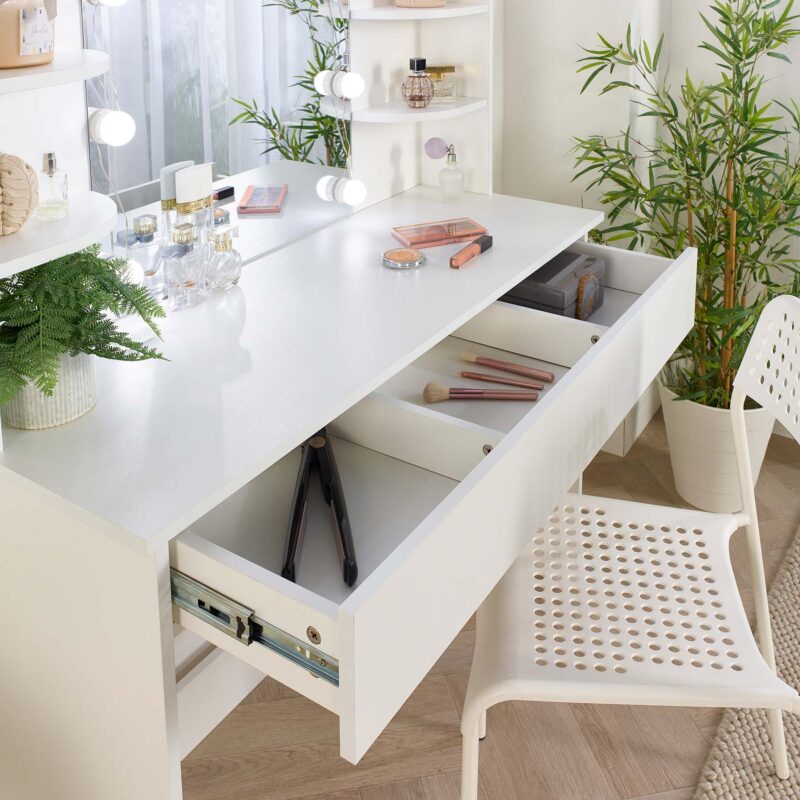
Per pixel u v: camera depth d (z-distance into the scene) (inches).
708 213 85.9
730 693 45.5
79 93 48.6
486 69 74.5
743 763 62.9
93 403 45.5
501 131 92.7
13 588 45.9
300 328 53.7
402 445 53.8
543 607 50.9
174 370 49.0
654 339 64.6
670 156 95.0
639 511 58.1
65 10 45.9
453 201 76.5
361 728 36.9
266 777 62.6
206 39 56.1
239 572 37.7
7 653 48.4
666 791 61.5
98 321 43.0
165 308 55.8
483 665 48.1
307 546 47.8
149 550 37.0
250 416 44.7
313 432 44.4
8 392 39.7
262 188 63.5
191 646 55.8
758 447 87.4
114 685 43.4
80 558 41.6
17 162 39.4
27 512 43.1
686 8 90.5
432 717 67.1
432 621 41.1
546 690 45.5
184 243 54.7
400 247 66.3
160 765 43.3
